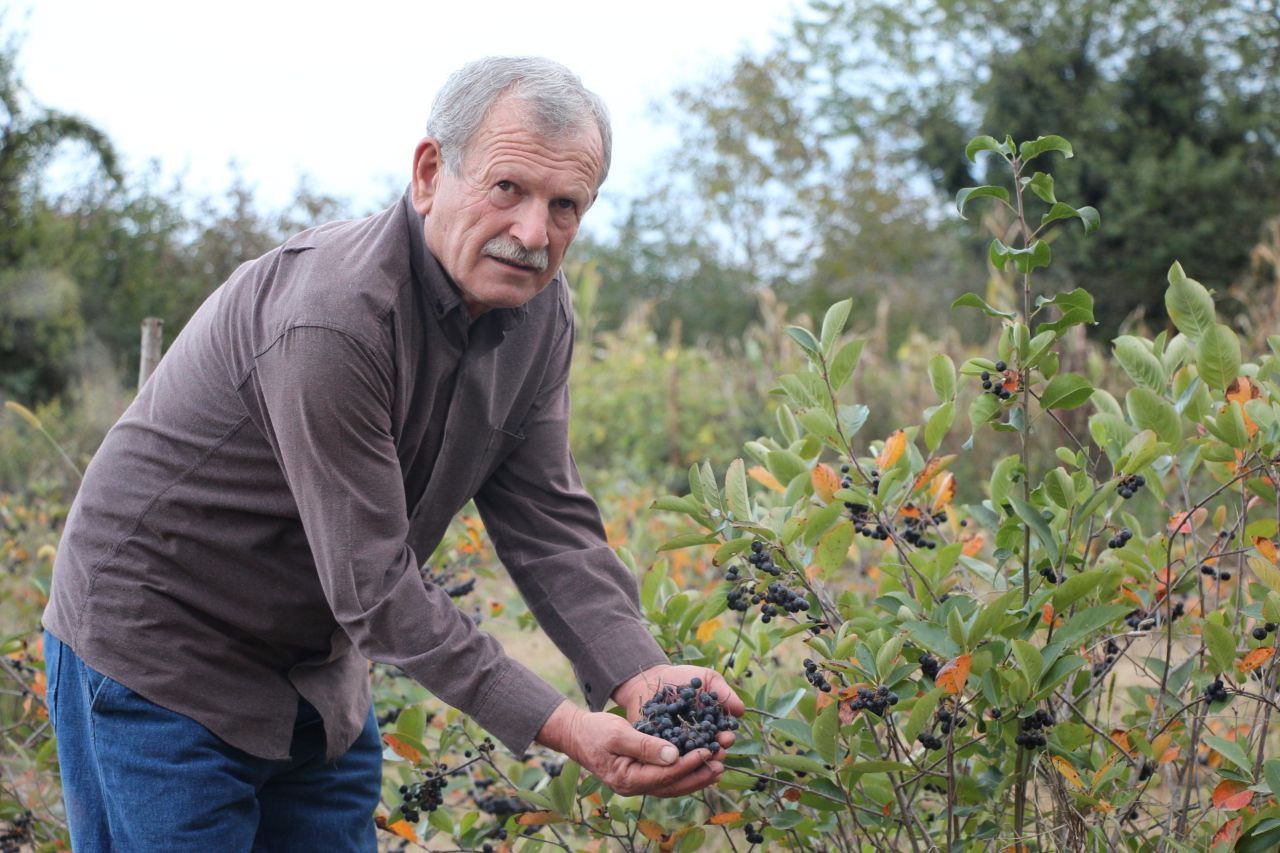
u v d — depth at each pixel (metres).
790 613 2.15
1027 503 2.01
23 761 2.98
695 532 2.04
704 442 9.05
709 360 10.45
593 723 1.83
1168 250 14.51
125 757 1.96
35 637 3.71
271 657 2.09
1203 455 2.27
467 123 1.82
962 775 2.21
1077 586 1.92
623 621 2.13
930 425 2.21
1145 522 5.33
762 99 21.91
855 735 1.98
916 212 20.47
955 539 2.61
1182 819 2.10
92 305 14.66
